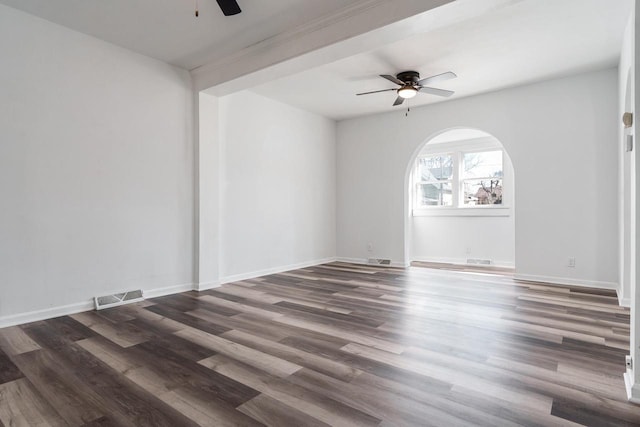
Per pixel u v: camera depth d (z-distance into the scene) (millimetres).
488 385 1877
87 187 3287
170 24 3117
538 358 2215
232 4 2359
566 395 1773
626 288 3445
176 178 4023
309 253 5984
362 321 2961
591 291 4027
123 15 2965
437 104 5445
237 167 4746
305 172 5891
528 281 4602
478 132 6344
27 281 2926
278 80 4484
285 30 3230
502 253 6527
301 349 2367
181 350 2352
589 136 4297
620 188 3812
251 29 3225
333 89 4824
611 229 4180
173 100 3996
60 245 3113
